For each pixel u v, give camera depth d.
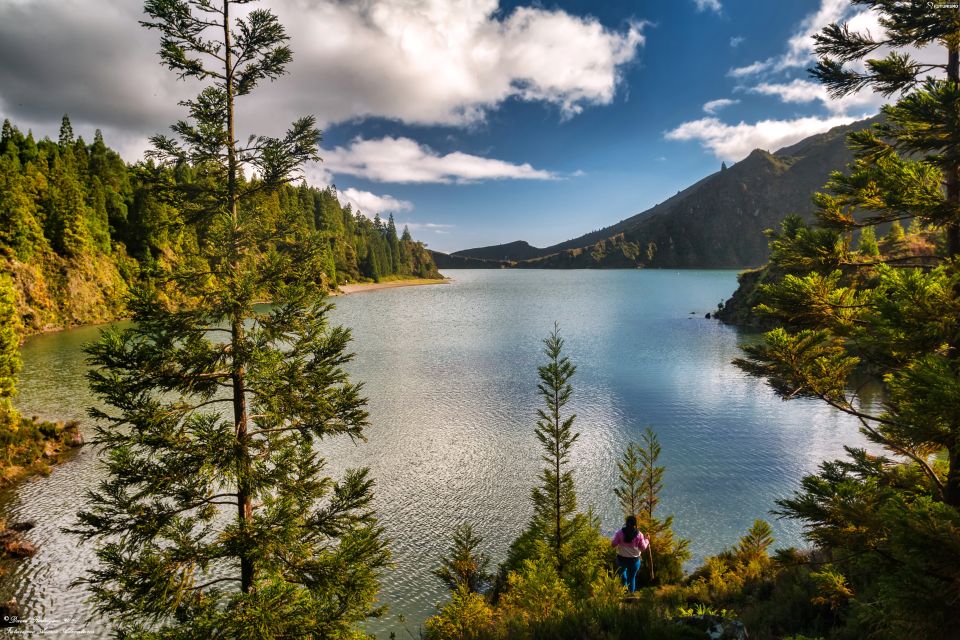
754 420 46.94
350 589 10.59
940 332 6.92
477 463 38.19
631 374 64.81
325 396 11.88
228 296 10.35
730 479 35.31
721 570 16.88
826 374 9.55
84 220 106.19
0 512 30.00
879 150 9.80
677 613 10.77
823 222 10.64
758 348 10.45
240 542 10.23
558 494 20.94
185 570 10.21
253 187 12.17
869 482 8.86
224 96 11.43
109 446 10.04
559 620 10.30
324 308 11.96
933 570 5.73
